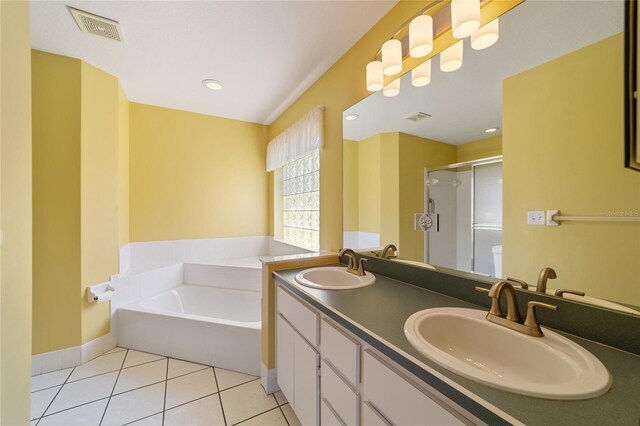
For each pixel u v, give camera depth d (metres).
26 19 0.99
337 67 2.05
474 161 1.14
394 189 1.56
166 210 2.93
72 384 1.78
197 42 1.83
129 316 2.25
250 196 3.44
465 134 1.18
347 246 1.95
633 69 0.62
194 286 2.86
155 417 1.49
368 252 1.76
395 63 1.38
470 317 0.91
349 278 1.59
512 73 1.01
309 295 1.22
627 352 0.71
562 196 0.86
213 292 2.79
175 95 2.65
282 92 2.58
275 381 1.71
